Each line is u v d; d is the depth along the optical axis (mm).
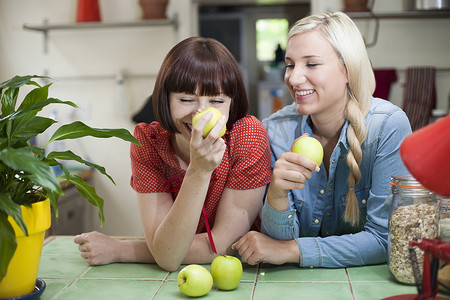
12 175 1115
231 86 1287
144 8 3715
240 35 4797
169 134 1426
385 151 1351
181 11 3850
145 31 3877
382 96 3611
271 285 1227
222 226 1395
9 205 1015
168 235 1290
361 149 1384
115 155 3906
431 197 1171
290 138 1505
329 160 1486
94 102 3963
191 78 1246
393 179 1204
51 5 3951
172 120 1318
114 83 3932
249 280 1266
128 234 3961
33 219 1088
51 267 1385
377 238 1327
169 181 1430
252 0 4012
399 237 1185
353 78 1338
